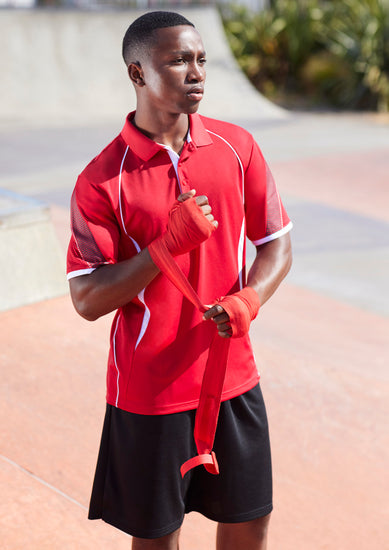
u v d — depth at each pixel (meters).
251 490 2.21
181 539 3.04
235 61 18.38
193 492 2.26
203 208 1.87
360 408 4.30
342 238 8.19
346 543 3.12
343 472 3.65
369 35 18.78
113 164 1.98
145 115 1.99
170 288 2.03
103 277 1.95
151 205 1.97
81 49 16.56
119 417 2.14
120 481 2.16
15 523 3.04
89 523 3.09
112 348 2.16
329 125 15.84
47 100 15.71
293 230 8.38
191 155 2.01
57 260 5.63
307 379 4.60
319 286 6.76
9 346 4.74
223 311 1.92
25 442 3.67
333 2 21.22
